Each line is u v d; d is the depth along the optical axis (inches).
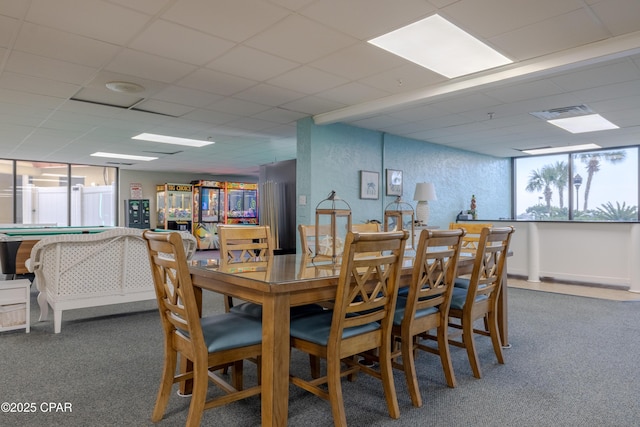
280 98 181.9
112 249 146.6
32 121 221.0
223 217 466.0
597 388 93.9
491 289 109.3
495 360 112.7
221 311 167.6
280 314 68.5
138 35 117.4
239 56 133.6
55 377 98.3
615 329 143.4
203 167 436.5
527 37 120.6
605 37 120.6
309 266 91.6
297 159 224.5
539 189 360.8
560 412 82.4
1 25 110.3
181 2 99.3
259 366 91.0
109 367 105.1
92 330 139.3
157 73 149.1
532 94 176.6
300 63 140.2
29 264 136.9
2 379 97.0
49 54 130.4
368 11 104.6
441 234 85.7
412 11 104.7
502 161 368.2
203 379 68.2
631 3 101.2
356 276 72.7
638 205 309.4
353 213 239.6
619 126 239.9
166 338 78.1
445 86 161.3
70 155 346.0
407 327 86.0
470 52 131.6
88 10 102.6
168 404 84.7
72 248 138.8
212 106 194.1
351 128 239.6
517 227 259.9
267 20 109.0
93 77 152.3
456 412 82.3
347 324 72.6
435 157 299.6
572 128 246.2
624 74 151.5
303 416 80.4
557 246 243.6
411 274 94.5
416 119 223.5
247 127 241.6
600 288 220.5
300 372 103.7
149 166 427.5
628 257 219.9
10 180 375.9
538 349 122.0
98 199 430.3
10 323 133.9
